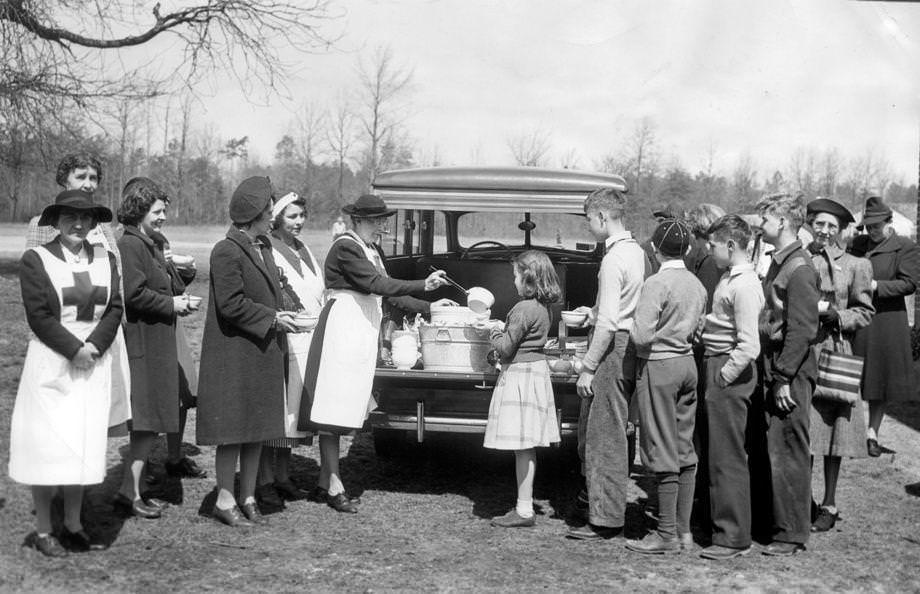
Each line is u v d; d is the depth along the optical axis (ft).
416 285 16.03
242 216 14.85
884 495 18.43
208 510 15.76
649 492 18.44
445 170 19.21
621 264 14.53
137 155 137.28
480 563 13.57
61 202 12.39
